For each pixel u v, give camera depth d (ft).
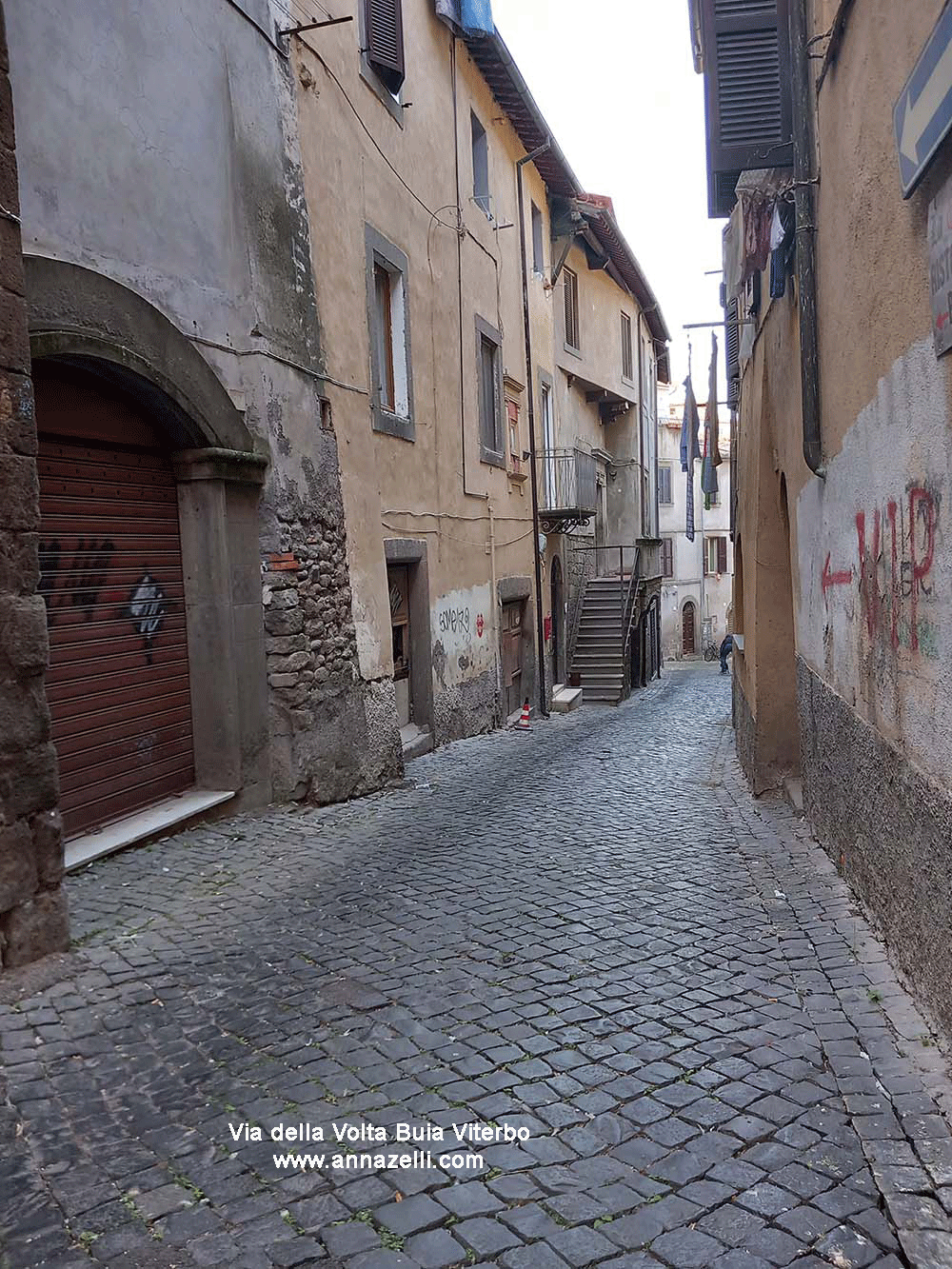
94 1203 8.42
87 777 19.16
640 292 87.51
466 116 43.34
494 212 48.21
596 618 74.13
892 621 12.66
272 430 23.95
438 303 39.17
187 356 20.56
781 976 13.44
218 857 19.51
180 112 20.93
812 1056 11.00
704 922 15.88
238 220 23.09
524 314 53.88
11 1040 11.31
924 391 10.68
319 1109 10.02
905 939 12.36
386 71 33.04
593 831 23.18
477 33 41.57
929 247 10.09
